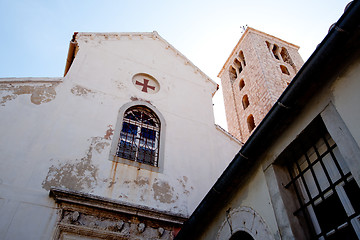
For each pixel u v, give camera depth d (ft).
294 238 13.25
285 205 14.42
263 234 14.94
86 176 23.52
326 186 13.94
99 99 29.12
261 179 16.35
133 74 33.76
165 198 25.29
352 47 12.87
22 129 23.59
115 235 21.36
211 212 19.22
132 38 37.63
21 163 21.89
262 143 16.28
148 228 22.80
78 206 21.58
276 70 65.67
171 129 30.83
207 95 37.52
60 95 27.40
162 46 39.32
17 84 26.07
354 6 11.60
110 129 27.35
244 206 16.88
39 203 20.71
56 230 19.94
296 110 14.88
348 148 12.07
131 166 25.75
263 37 77.36
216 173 29.53
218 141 32.78
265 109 56.18
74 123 26.08
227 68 81.97
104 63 32.78
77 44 33.24
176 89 35.42
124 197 23.70
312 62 13.21
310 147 15.12
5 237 18.45
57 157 23.41
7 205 19.75
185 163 28.68
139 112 30.99
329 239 12.85
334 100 13.24
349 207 12.45
